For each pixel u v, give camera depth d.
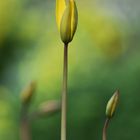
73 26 0.66
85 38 1.99
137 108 1.71
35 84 1.09
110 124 1.69
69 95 1.74
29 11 2.19
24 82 1.96
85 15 2.11
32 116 1.15
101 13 2.15
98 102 1.72
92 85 1.76
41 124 1.70
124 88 1.73
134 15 2.48
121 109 1.70
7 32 2.08
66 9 0.66
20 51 2.05
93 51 1.94
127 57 1.96
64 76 0.67
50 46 1.99
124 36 2.11
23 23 2.12
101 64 1.88
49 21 2.20
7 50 2.06
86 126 1.70
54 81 1.87
